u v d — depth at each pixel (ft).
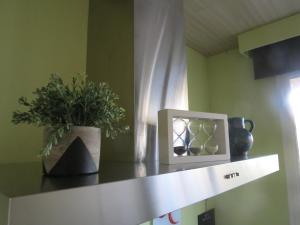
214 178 2.24
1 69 2.88
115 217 1.35
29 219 1.03
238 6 5.11
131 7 3.41
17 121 1.81
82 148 1.85
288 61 5.75
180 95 3.84
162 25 3.77
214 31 6.11
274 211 5.74
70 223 1.16
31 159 3.01
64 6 3.66
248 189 6.17
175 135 3.09
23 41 3.11
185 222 5.67
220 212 6.52
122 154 3.01
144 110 3.16
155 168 2.16
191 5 5.06
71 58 3.62
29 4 3.24
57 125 1.80
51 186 1.28
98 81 3.54
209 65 7.45
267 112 6.17
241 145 3.73
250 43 6.03
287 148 5.75
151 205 1.57
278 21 5.69
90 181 1.44
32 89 3.12
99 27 3.75
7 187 1.25
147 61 3.37
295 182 5.55
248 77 6.63
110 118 2.06
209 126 3.39
